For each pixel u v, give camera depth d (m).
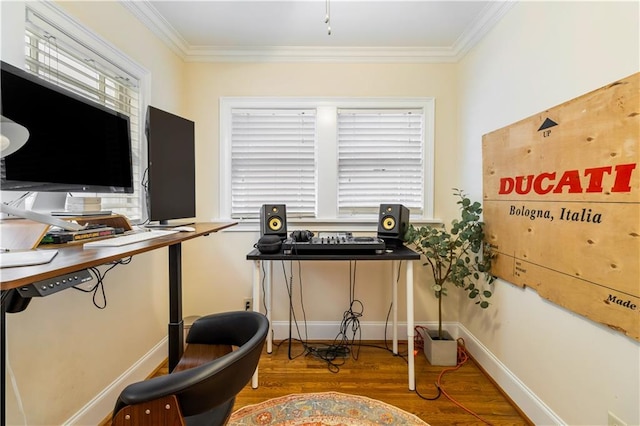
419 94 2.31
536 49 1.43
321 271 2.34
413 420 1.47
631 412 0.98
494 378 1.76
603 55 1.07
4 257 0.67
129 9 1.68
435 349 1.99
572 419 1.21
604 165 1.04
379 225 2.03
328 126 2.33
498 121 1.76
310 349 2.19
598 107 1.07
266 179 2.38
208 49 2.24
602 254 1.05
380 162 2.38
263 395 1.66
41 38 1.20
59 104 1.04
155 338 1.93
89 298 1.39
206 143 2.32
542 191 1.35
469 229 1.86
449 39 2.13
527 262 1.46
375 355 2.12
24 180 0.92
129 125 1.40
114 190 1.30
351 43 2.19
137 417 0.59
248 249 2.33
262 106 2.32
